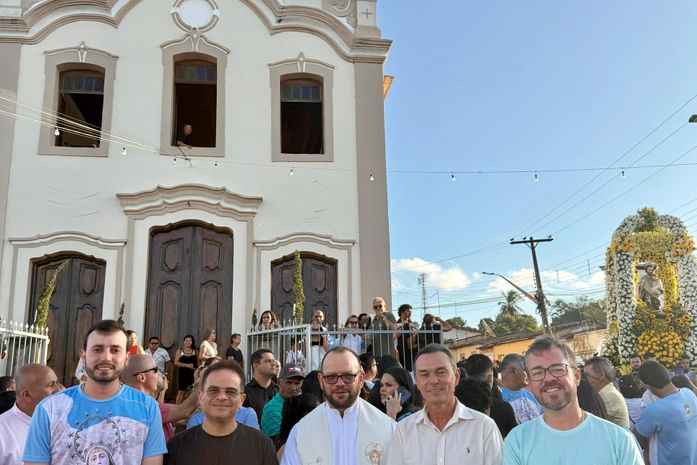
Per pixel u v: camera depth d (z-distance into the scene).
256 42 13.74
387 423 4.16
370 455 4.00
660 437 5.19
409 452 3.80
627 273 15.66
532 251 34.59
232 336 11.27
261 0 13.88
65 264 11.76
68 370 11.86
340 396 4.08
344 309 12.59
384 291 12.75
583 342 38.66
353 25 14.12
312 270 12.84
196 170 12.95
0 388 5.98
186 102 14.80
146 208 12.50
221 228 12.71
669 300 15.52
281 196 13.02
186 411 4.95
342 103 13.66
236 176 13.03
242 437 3.90
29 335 9.98
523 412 5.34
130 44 13.41
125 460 3.55
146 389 4.82
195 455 3.80
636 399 6.66
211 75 13.88
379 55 13.93
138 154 12.88
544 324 33.91
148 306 12.31
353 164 13.36
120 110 13.04
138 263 12.29
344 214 13.09
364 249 12.93
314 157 13.27
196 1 13.74
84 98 13.88
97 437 3.54
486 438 3.75
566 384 3.29
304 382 5.95
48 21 13.27
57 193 12.48
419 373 3.84
